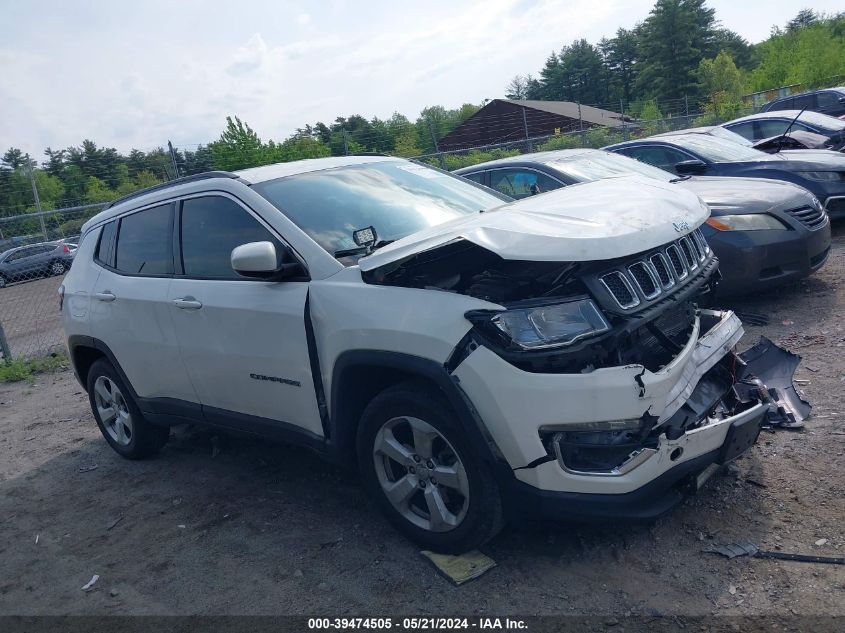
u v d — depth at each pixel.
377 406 3.35
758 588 2.88
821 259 6.60
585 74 110.44
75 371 5.58
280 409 3.85
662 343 3.24
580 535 3.39
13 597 3.69
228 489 4.55
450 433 3.08
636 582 3.01
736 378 3.73
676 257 3.43
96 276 5.06
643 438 2.88
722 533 3.26
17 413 7.34
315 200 3.97
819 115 13.22
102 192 22.17
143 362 4.66
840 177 8.42
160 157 18.16
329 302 3.42
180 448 5.48
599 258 2.87
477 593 3.07
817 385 4.70
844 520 3.23
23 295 14.08
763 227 6.27
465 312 2.94
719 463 3.22
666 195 3.65
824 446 3.88
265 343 3.75
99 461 5.52
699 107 55.16
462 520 3.16
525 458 2.87
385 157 4.81
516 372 2.83
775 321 6.13
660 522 3.41
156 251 4.57
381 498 3.51
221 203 4.14
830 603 2.73
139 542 4.05
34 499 4.95
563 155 8.02
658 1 80.25
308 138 24.95
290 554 3.63
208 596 3.39
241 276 3.91
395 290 3.23
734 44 105.88
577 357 2.83
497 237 2.98
